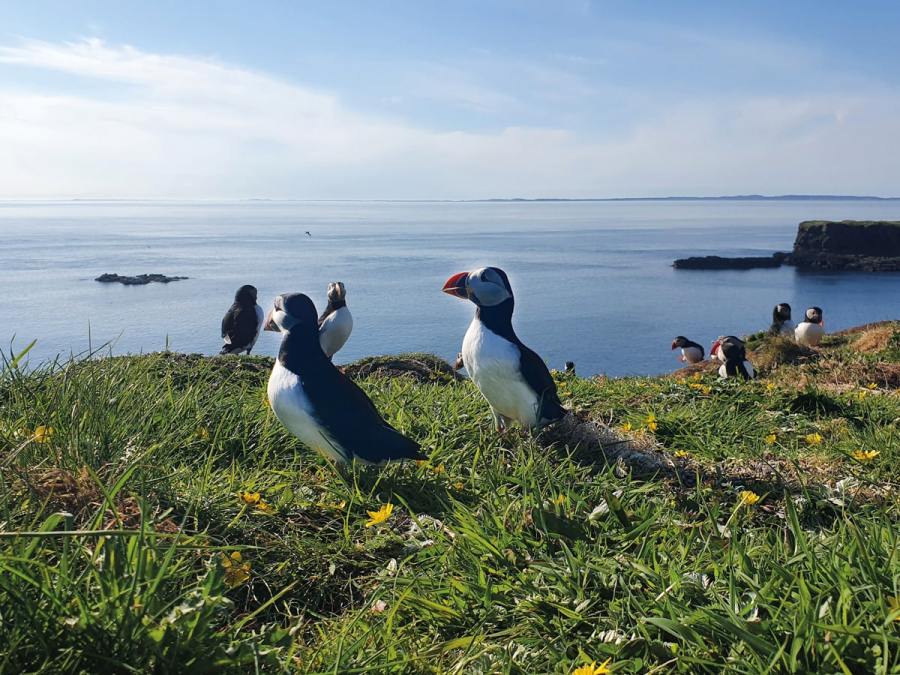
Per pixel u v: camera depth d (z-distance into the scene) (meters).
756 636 0.42
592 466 0.85
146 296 11.53
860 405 1.23
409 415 0.99
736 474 0.87
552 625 0.51
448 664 0.48
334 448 0.77
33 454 0.65
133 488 0.61
